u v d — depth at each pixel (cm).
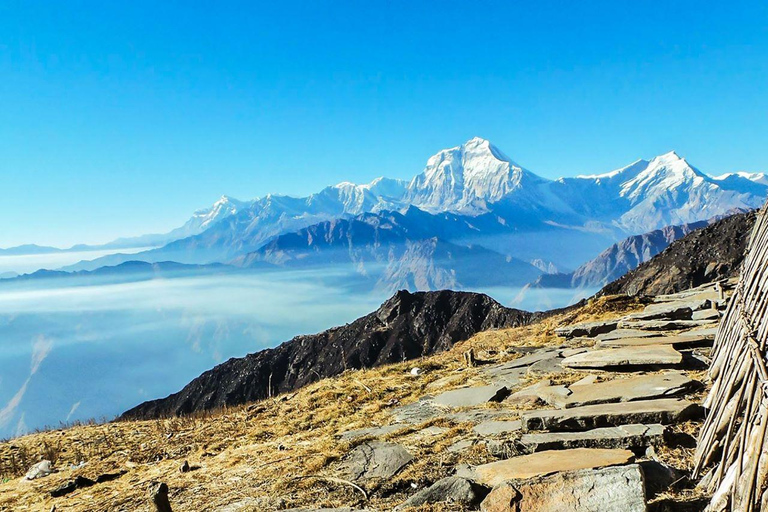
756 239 768
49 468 1191
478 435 824
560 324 2094
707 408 710
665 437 647
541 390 981
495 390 1100
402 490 673
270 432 1221
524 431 783
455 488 596
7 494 1025
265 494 738
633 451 649
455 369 1557
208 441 1245
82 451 1353
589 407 804
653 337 1329
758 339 503
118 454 1266
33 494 995
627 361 1070
